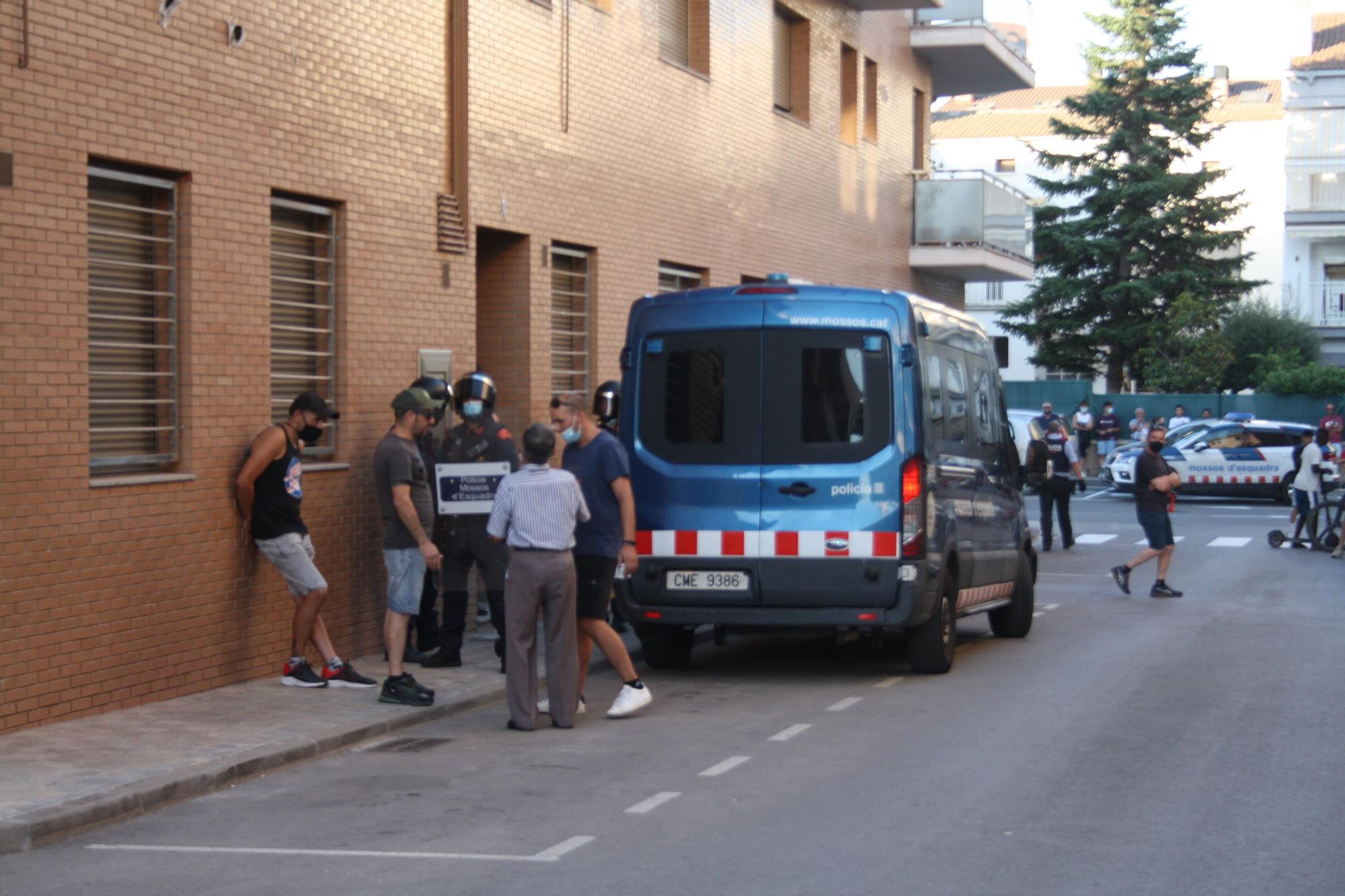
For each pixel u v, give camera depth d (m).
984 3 28.38
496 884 6.10
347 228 11.93
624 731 9.48
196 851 6.70
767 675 11.85
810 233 22.72
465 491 11.27
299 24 11.30
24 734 8.80
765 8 20.95
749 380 11.19
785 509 11.02
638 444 11.41
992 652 13.09
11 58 8.77
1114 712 10.04
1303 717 9.86
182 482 10.11
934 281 29.58
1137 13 52.84
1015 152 73.81
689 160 18.47
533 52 14.72
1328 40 62.44
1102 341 52.38
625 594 11.36
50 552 9.02
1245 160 70.69
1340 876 6.15
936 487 11.34
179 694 10.11
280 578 11.09
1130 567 17.78
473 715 10.09
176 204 10.26
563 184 15.36
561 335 15.87
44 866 6.50
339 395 11.95
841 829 6.92
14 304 8.78
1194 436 34.62
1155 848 6.58
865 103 25.72
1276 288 70.06
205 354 10.34
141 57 9.74
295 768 8.42
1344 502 22.45
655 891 5.96
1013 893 5.91
